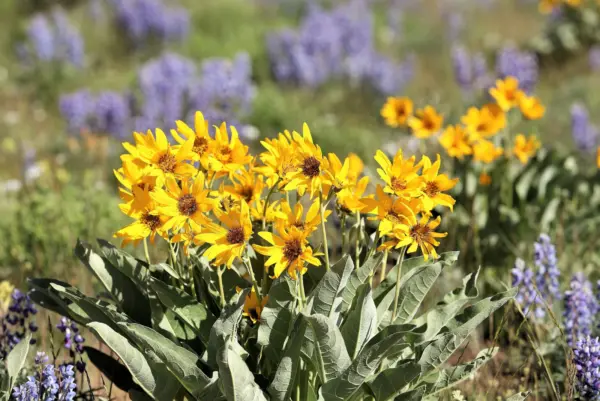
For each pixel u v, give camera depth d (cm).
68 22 698
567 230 247
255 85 568
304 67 549
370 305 164
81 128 424
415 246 162
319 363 163
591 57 556
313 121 452
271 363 169
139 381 164
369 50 599
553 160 258
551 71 577
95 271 174
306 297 169
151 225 163
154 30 645
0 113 479
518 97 240
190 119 380
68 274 240
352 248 222
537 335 212
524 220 242
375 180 257
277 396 162
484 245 242
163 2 754
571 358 190
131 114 459
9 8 747
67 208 261
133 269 170
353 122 493
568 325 207
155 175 162
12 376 174
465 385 201
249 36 677
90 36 665
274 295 163
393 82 546
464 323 171
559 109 482
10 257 248
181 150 163
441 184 165
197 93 447
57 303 179
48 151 394
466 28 717
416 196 164
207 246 171
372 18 741
